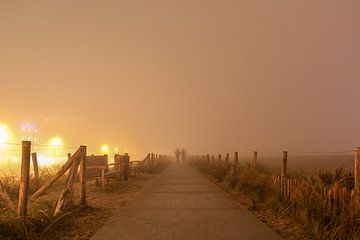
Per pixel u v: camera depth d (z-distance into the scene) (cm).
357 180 827
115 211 1125
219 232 817
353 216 755
